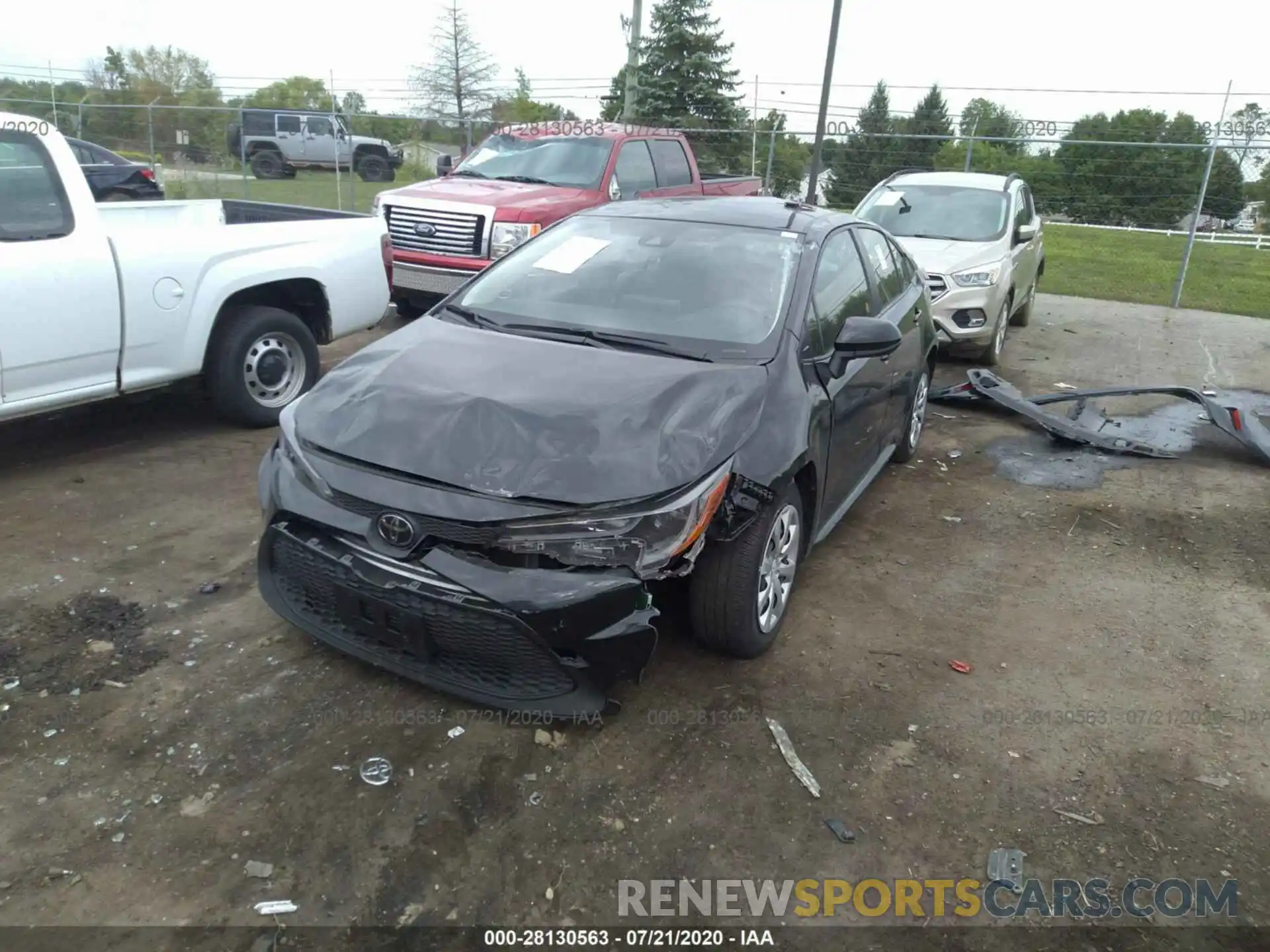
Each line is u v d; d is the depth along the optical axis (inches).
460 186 374.6
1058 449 268.5
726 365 149.8
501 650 121.3
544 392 137.7
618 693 139.3
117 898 101.6
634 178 402.9
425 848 110.2
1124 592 182.5
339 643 135.5
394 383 142.5
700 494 125.4
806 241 180.2
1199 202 533.6
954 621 167.9
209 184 874.1
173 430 242.1
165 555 174.7
